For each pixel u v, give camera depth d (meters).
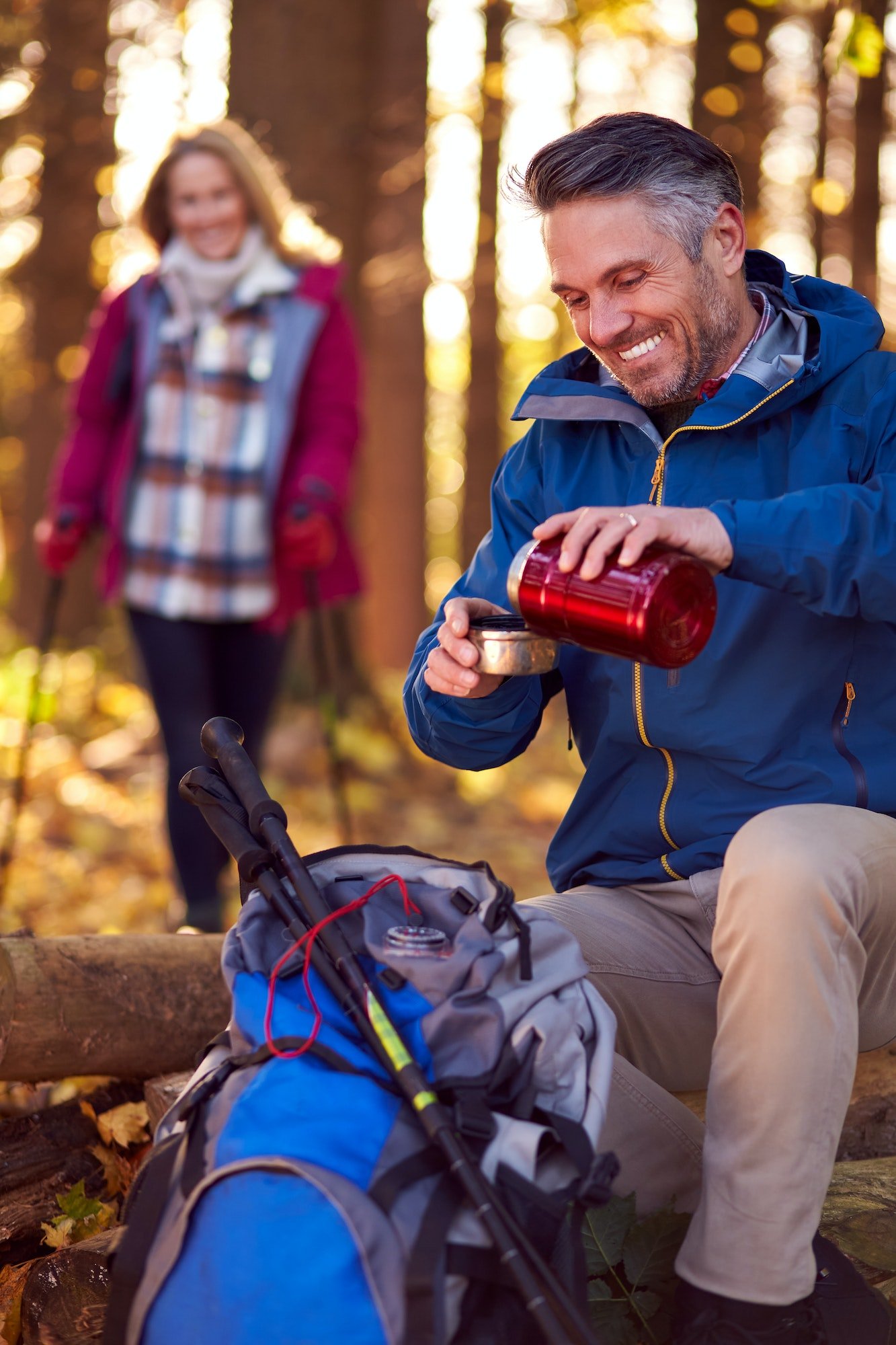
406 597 10.62
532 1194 1.60
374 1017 1.68
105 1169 2.52
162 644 4.01
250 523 4.03
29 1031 2.48
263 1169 1.58
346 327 4.22
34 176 9.83
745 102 6.98
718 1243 1.82
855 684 2.13
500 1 8.53
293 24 7.20
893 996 2.10
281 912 1.88
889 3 4.26
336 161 7.25
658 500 2.23
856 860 1.87
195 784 2.03
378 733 7.79
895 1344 1.96
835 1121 1.82
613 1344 1.87
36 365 10.59
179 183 4.00
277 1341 1.50
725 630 2.12
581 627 1.83
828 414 2.16
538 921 1.86
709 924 2.19
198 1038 2.66
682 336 2.16
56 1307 2.04
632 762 2.28
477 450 11.04
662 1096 2.06
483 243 10.16
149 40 9.05
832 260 8.32
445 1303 1.53
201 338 4.06
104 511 4.18
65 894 5.20
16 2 8.97
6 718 8.05
